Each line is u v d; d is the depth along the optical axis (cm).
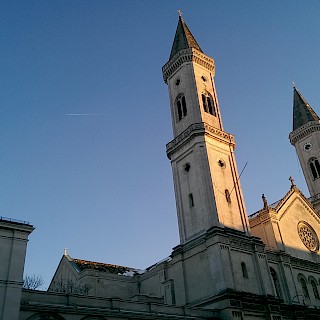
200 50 7450
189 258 5631
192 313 4778
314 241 7056
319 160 8375
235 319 4841
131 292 7219
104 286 6975
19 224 3775
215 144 6325
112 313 4100
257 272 5525
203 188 5828
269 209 6594
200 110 6556
